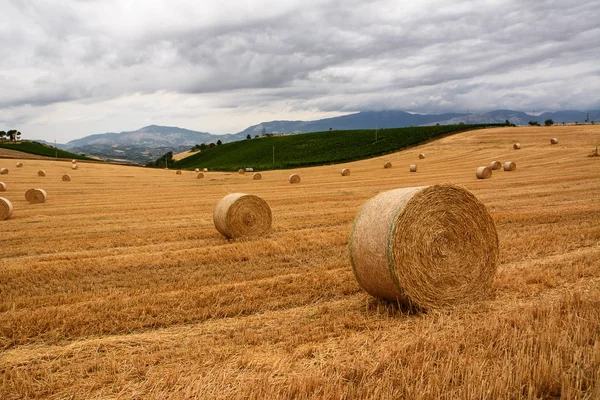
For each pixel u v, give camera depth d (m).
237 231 14.42
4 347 6.09
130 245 13.97
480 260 7.59
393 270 6.89
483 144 58.50
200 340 6.05
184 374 4.98
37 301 8.06
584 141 50.97
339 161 65.94
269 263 10.51
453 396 4.16
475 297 7.51
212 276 9.55
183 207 24.45
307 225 16.08
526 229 13.20
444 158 52.88
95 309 7.38
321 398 4.26
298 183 39.38
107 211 23.16
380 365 4.88
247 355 5.41
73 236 15.66
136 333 6.51
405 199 7.11
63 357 5.68
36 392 4.79
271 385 4.55
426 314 6.90
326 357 5.33
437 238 7.23
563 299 6.64
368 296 7.89
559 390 4.38
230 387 4.63
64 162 68.56
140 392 4.70
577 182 25.75
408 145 68.38
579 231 12.20
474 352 5.03
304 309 7.29
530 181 27.89
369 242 7.28
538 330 5.48
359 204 21.86
